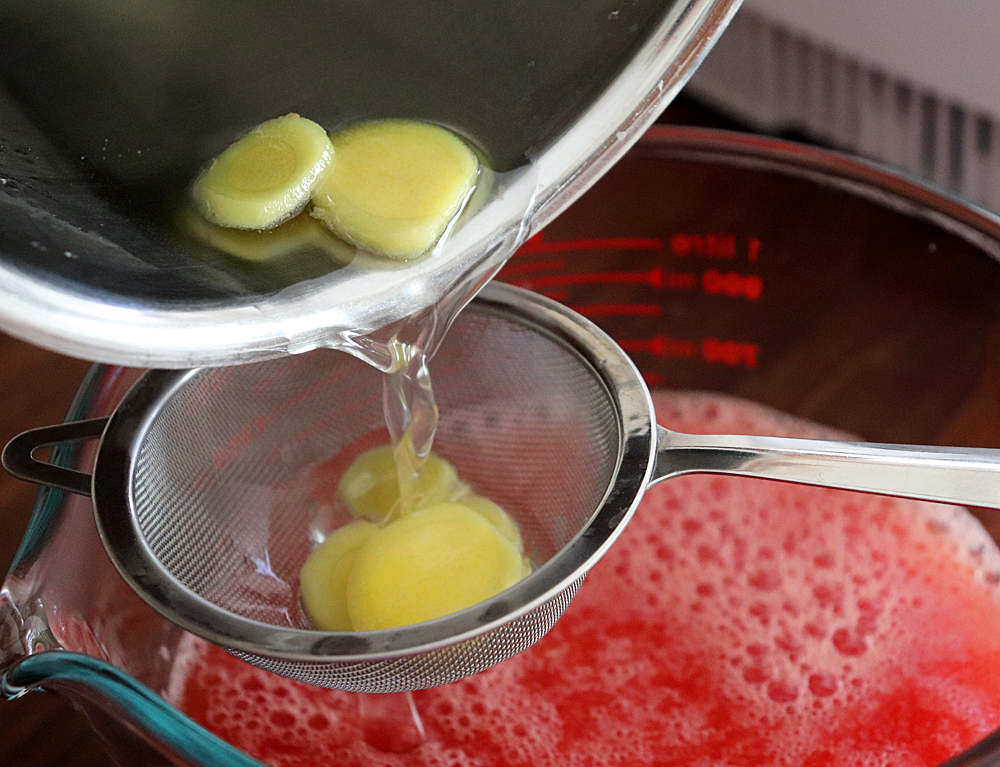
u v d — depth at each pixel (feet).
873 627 1.63
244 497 1.54
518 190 1.35
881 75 2.00
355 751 1.55
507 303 1.56
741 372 1.81
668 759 1.55
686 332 1.81
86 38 1.25
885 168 1.61
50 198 1.22
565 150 1.36
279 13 1.29
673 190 1.73
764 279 1.74
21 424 1.76
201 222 1.28
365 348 1.36
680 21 1.32
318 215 1.31
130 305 1.21
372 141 1.33
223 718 1.57
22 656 1.31
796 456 1.33
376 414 1.62
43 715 1.57
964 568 1.65
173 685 1.57
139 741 1.26
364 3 1.30
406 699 1.57
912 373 1.68
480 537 1.45
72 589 1.39
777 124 2.25
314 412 1.60
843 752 1.54
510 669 1.63
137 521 1.37
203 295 1.25
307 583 1.48
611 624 1.66
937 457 1.30
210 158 1.30
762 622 1.65
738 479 1.75
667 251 1.76
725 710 1.58
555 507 1.56
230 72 1.30
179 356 1.23
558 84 1.35
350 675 1.38
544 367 1.56
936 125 1.99
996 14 1.81
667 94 1.35
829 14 1.97
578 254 1.81
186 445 1.49
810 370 1.76
